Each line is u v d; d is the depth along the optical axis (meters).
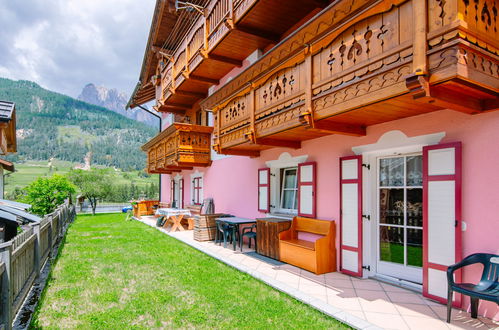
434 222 4.09
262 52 8.26
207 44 8.39
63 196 14.98
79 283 5.18
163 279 5.34
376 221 5.34
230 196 9.86
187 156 10.72
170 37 12.90
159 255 7.26
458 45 2.71
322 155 6.15
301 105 4.70
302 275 5.44
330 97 4.11
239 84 6.38
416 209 4.79
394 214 5.11
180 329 3.50
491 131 3.63
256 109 5.93
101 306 4.19
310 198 6.34
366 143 5.22
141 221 14.82
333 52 4.07
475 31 2.82
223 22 7.32
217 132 7.58
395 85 3.25
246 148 7.86
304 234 6.47
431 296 4.12
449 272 3.50
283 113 5.15
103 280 5.30
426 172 4.21
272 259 6.69
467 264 3.55
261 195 8.15
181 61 10.66
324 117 4.24
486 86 2.97
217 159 10.79
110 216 18.28
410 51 3.09
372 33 3.54
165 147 12.54
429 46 2.92
